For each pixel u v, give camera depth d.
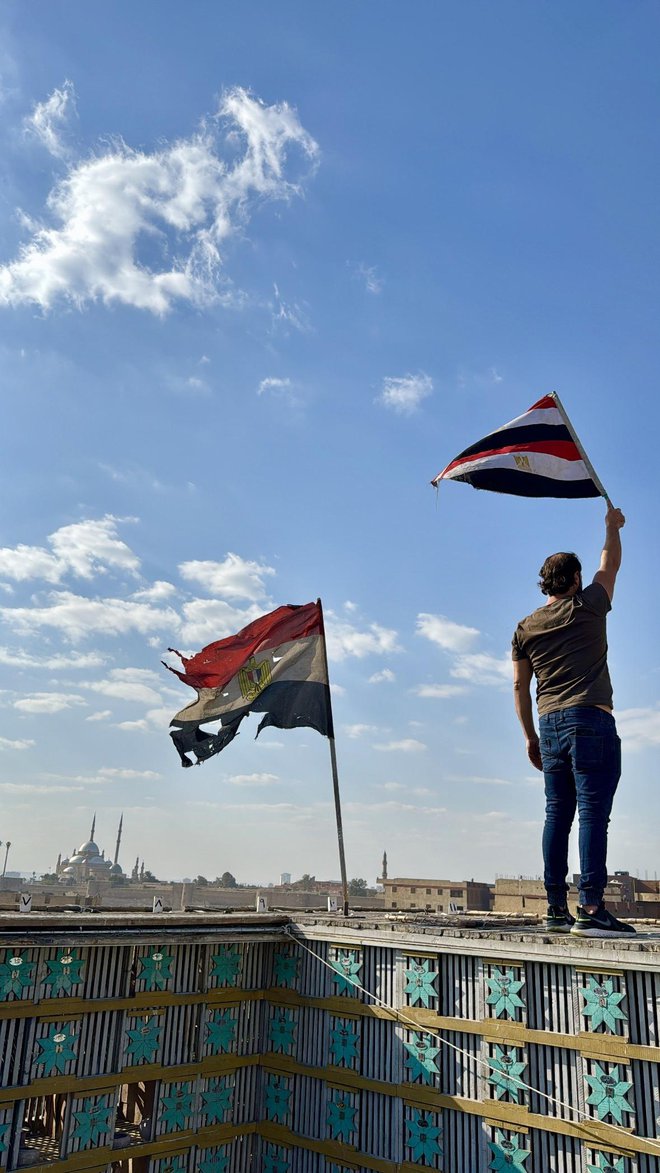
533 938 6.13
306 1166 7.27
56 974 6.58
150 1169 6.98
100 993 6.84
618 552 6.54
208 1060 7.46
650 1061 5.45
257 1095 7.80
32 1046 6.38
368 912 9.46
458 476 7.29
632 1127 5.46
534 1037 6.02
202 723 9.59
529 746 6.70
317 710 9.44
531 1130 5.95
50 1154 6.53
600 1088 5.64
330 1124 7.20
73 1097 6.57
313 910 9.51
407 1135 6.64
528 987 6.16
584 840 6.03
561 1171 5.77
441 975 6.72
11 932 6.19
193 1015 7.48
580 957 5.82
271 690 9.62
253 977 7.98
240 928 7.64
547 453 7.08
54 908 7.99
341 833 8.97
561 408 7.22
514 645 6.76
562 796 6.42
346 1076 7.14
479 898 71.31
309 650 9.70
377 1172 6.74
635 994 5.59
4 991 6.27
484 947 6.41
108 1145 6.71
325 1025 7.47
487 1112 6.17
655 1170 5.33
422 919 8.05
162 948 7.31
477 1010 6.41
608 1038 5.64
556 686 6.25
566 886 6.52
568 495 6.96
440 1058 6.57
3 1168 6.12
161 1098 7.13
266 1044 7.89
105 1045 6.82
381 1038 7.03
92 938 6.58
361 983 7.26
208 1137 7.36
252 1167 7.66
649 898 49.81
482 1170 6.14
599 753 6.00
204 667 9.72
